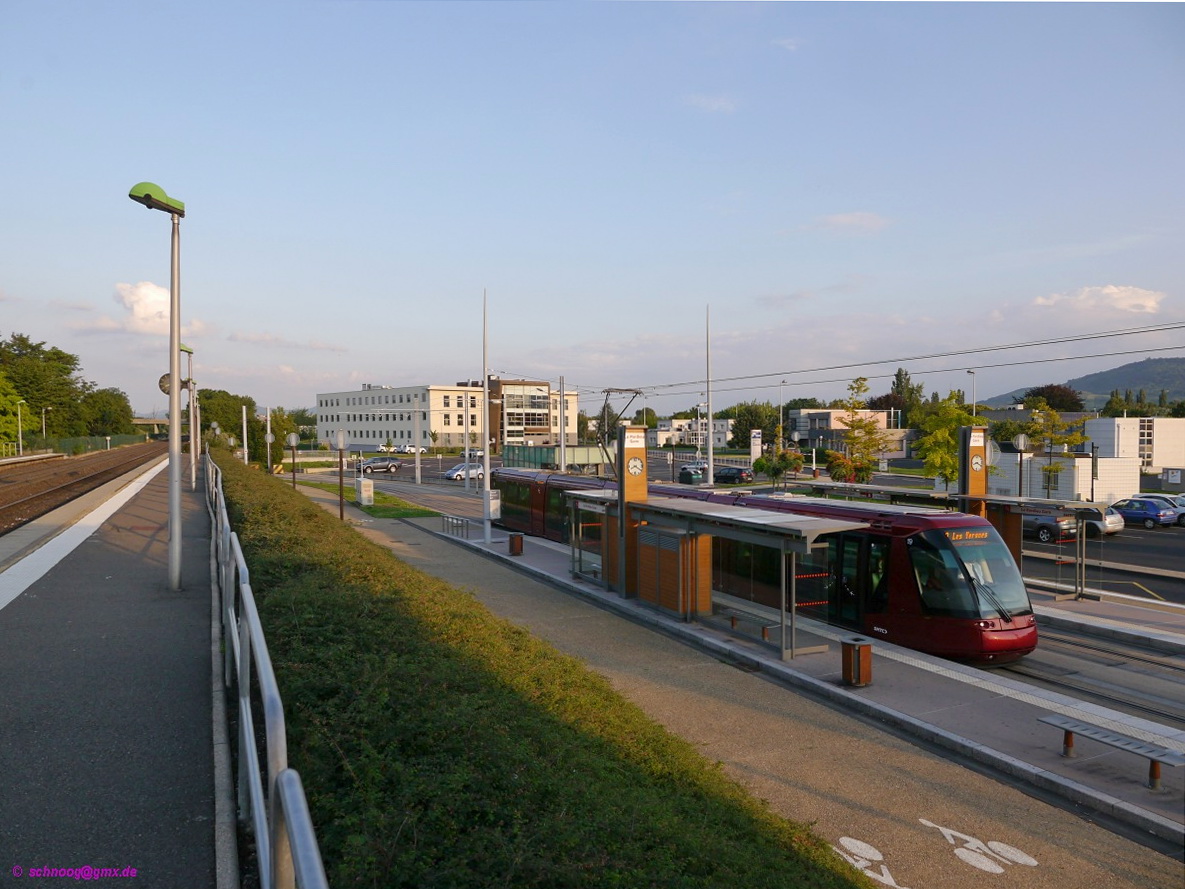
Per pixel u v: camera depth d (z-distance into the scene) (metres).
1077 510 19.03
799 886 5.93
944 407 36.34
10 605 11.00
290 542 11.53
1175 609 18.14
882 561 15.36
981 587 14.11
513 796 5.33
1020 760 9.74
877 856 7.68
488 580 23.78
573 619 18.47
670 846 5.62
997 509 20.89
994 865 7.54
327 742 5.13
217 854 4.53
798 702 12.38
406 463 96.00
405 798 4.70
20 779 5.59
